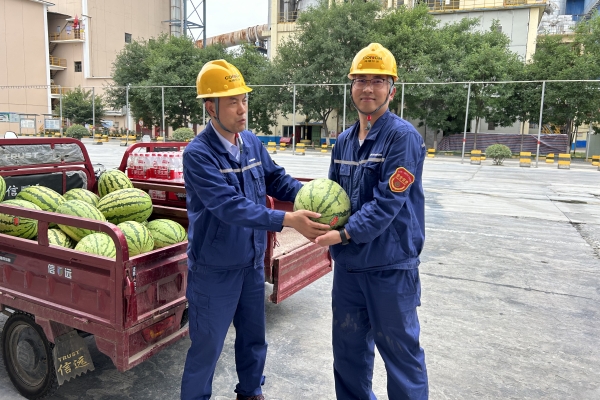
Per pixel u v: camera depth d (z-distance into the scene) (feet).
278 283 13.41
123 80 146.92
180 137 111.45
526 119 104.53
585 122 100.22
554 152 110.52
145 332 9.40
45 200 12.48
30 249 9.77
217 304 9.09
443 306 16.29
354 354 9.32
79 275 9.13
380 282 8.35
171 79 127.13
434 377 11.75
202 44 199.31
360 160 8.48
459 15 127.75
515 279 19.24
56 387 10.12
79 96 161.79
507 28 123.75
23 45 161.17
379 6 111.86
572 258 22.47
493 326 14.76
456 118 114.11
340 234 7.94
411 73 100.37
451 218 31.65
